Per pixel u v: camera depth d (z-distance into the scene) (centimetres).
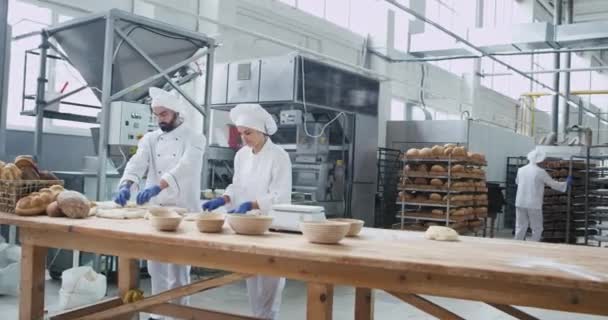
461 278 157
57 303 395
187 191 314
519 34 779
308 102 579
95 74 458
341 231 188
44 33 466
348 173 651
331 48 872
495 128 1009
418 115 1114
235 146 595
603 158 855
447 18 1138
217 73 622
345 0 925
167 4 595
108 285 457
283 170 283
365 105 675
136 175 324
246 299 435
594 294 142
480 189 719
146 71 457
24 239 236
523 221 759
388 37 934
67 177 458
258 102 587
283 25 776
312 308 179
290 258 180
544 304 147
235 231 208
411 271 162
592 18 1320
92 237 219
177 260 201
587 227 801
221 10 651
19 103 531
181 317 259
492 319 418
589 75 1680
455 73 1276
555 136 1064
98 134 493
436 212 665
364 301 252
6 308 375
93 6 561
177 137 323
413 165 685
